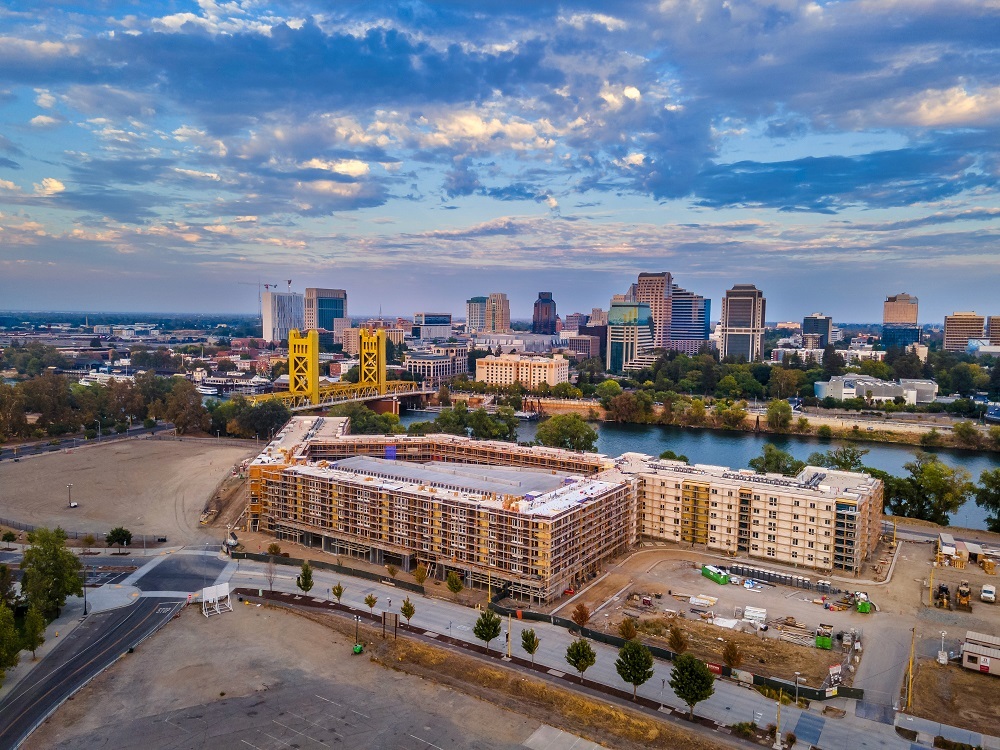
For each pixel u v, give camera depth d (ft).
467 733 572.51
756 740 563.07
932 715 599.98
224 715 595.06
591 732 574.97
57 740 559.38
